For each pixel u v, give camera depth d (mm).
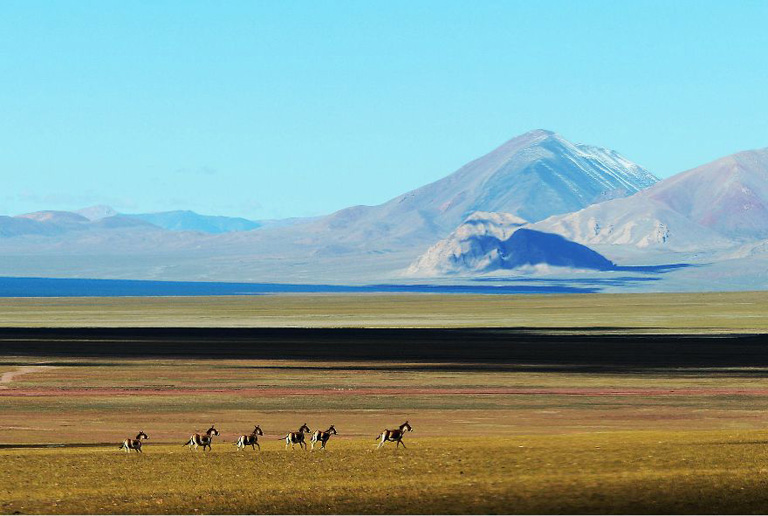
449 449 88875
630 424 136125
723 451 83625
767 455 81375
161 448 99750
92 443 114875
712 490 68250
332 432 95312
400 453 87812
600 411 150875
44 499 68562
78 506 66562
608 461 79375
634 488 69062
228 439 118875
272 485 72812
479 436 113812
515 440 97500
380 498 67938
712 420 140625
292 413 147500
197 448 97375
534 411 150625
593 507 64688
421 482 72812
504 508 64812
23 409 150875
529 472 75688
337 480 74500
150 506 66312
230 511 65188
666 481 70812
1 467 82000
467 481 72688
